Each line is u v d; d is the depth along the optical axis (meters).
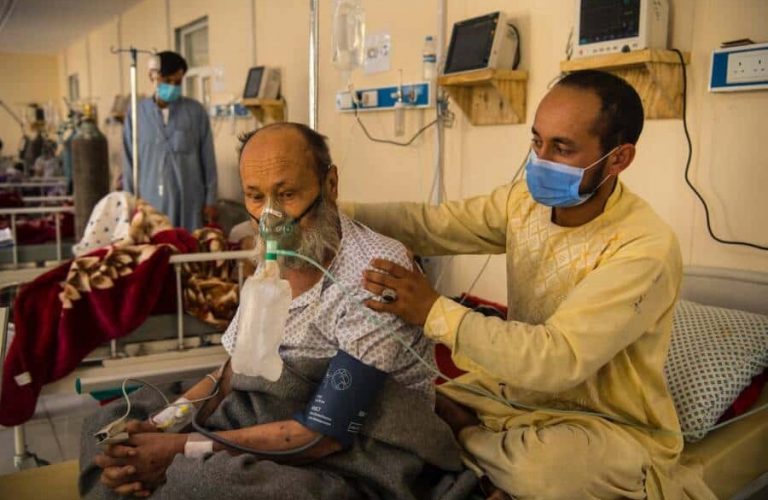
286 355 1.30
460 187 2.92
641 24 1.90
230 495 1.09
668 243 1.27
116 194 2.97
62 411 3.02
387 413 1.23
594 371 1.20
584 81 1.28
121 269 2.19
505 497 1.29
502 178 2.69
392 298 1.22
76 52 9.61
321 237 1.24
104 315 2.12
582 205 1.36
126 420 1.35
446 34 2.90
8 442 2.68
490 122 2.70
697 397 1.51
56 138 8.34
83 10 6.89
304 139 1.23
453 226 1.62
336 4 2.87
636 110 1.29
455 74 2.61
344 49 2.87
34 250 3.74
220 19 5.07
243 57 4.79
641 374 1.34
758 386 1.63
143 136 4.00
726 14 1.85
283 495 1.11
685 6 1.94
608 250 1.30
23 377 1.98
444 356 2.21
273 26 4.34
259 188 1.20
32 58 10.91
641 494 1.28
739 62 1.79
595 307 1.19
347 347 1.21
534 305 1.43
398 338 1.24
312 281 1.29
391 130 3.32
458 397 1.54
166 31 6.04
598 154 1.27
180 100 4.00
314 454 1.20
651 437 1.36
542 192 1.32
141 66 6.76
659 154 2.07
